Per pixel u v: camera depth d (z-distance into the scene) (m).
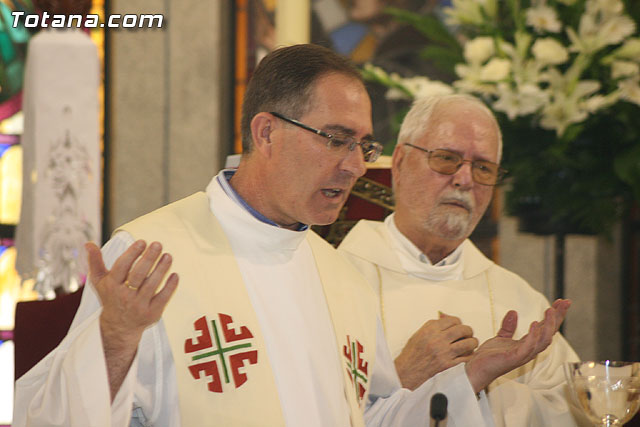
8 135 17.30
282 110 5.64
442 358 6.98
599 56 10.07
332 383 5.98
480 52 10.40
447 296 8.27
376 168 9.20
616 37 9.84
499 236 15.14
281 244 6.10
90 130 12.79
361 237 8.45
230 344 5.66
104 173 17.02
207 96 16.73
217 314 5.70
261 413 5.57
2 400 16.64
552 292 14.63
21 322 7.25
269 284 6.02
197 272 5.77
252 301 5.93
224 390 5.55
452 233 7.98
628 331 14.84
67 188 12.54
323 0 17.27
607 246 14.66
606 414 5.99
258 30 17.36
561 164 10.00
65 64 12.79
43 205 12.50
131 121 16.77
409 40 17.05
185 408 5.46
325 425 5.82
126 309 4.68
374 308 6.83
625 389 5.95
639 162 9.81
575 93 9.89
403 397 6.65
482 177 7.86
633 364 6.02
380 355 6.79
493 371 6.45
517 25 10.38
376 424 6.59
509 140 10.27
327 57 5.74
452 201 7.86
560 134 9.87
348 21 17.20
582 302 14.57
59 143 12.65
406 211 8.15
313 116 5.55
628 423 8.00
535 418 7.77
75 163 12.62
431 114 7.96
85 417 4.71
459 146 7.80
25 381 5.15
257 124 5.71
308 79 5.60
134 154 16.77
